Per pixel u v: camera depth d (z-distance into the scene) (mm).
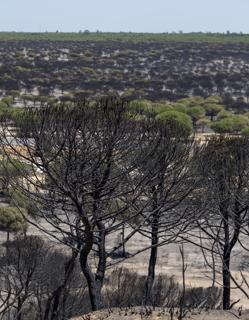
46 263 41438
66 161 33750
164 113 117312
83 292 41000
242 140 48344
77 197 34188
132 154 36250
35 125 34781
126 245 73938
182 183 39844
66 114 35312
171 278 51281
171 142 39562
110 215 36188
